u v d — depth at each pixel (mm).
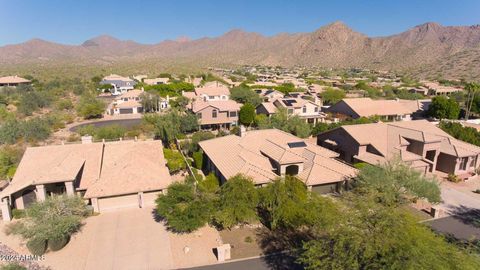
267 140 39156
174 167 39406
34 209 24953
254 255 23531
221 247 22672
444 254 16750
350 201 25875
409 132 41562
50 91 107250
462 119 77250
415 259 15609
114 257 23172
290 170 33500
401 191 29906
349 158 43156
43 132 54125
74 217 25500
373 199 24922
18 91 105375
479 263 16984
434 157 41125
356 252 16828
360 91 122938
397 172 30375
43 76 160750
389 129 44094
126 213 29547
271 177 30875
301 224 25047
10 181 33188
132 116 83625
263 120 57781
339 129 45000
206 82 134625
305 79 178000
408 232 17234
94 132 55719
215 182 33594
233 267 22234
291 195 25984
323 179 31828
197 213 24500
